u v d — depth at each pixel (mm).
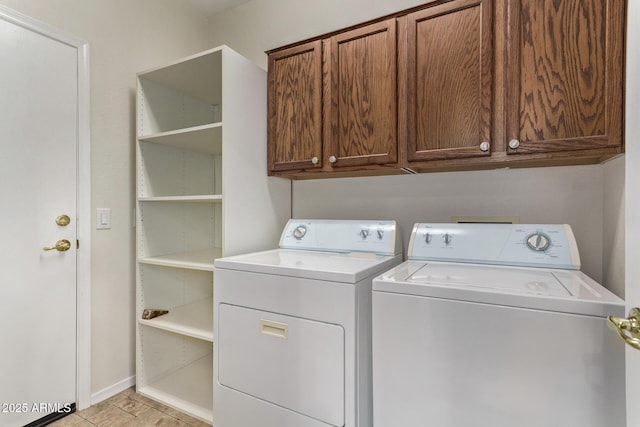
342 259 1452
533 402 845
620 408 770
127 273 1947
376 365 1040
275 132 1815
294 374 1213
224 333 1393
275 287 1263
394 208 1833
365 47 1539
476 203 1634
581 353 803
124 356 1934
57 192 1619
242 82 1687
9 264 1460
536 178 1508
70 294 1676
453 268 1251
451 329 938
